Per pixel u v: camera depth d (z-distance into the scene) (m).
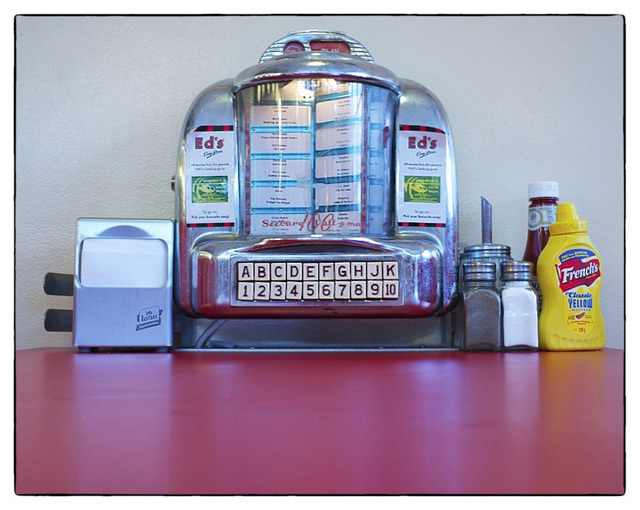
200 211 1.26
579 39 1.48
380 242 1.21
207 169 1.27
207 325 1.35
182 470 0.45
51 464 0.47
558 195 1.46
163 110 1.48
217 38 1.48
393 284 1.20
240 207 1.27
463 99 1.49
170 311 1.23
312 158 1.27
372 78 1.26
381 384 0.79
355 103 1.26
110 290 1.22
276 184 1.26
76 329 1.21
